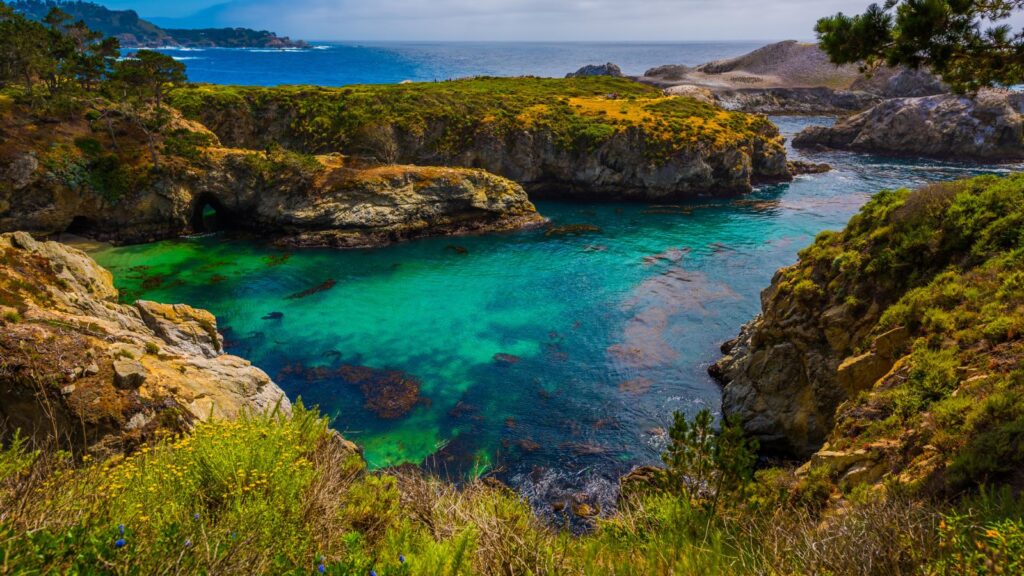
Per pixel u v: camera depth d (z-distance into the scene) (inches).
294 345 1395.2
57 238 2050.9
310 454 351.6
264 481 254.4
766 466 916.6
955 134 3676.2
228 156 2311.8
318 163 2363.4
